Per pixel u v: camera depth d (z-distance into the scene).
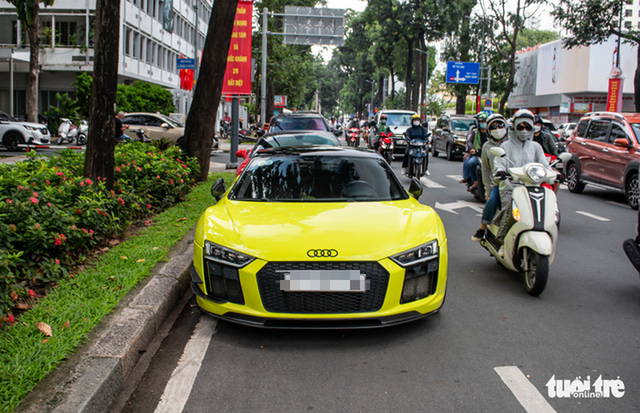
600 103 47.56
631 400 3.61
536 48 55.66
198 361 4.15
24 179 6.51
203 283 4.65
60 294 4.88
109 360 3.64
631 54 46.09
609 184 13.34
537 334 4.77
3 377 3.31
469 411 3.45
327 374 3.96
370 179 5.79
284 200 5.46
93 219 6.29
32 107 27.08
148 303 4.78
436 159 26.59
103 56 7.65
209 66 13.58
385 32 60.22
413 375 3.95
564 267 7.13
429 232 4.78
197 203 10.18
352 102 122.25
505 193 6.27
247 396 3.63
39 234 5.18
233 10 13.43
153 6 45.16
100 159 7.79
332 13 28.47
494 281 6.43
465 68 54.75
